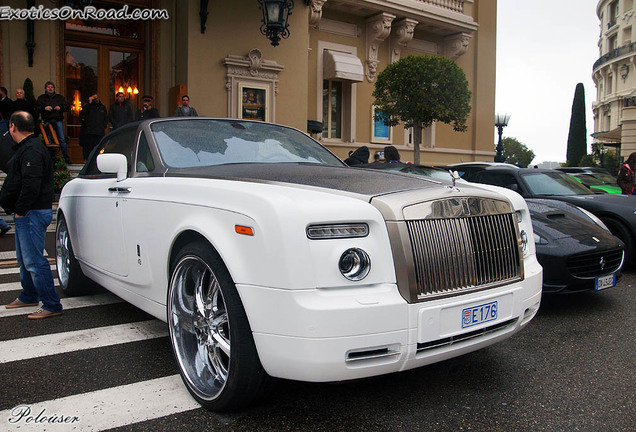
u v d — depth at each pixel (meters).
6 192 4.11
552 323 4.30
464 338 2.59
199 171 3.30
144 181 3.43
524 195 6.99
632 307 4.81
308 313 2.21
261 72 13.50
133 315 4.38
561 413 2.69
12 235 8.59
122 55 13.11
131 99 13.26
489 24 20.17
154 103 13.15
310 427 2.51
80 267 4.78
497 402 2.80
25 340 3.72
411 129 18.47
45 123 10.44
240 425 2.52
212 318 2.73
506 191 3.27
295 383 3.03
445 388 2.98
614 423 2.59
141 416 2.61
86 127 11.27
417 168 6.41
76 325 4.09
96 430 2.47
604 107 53.66
